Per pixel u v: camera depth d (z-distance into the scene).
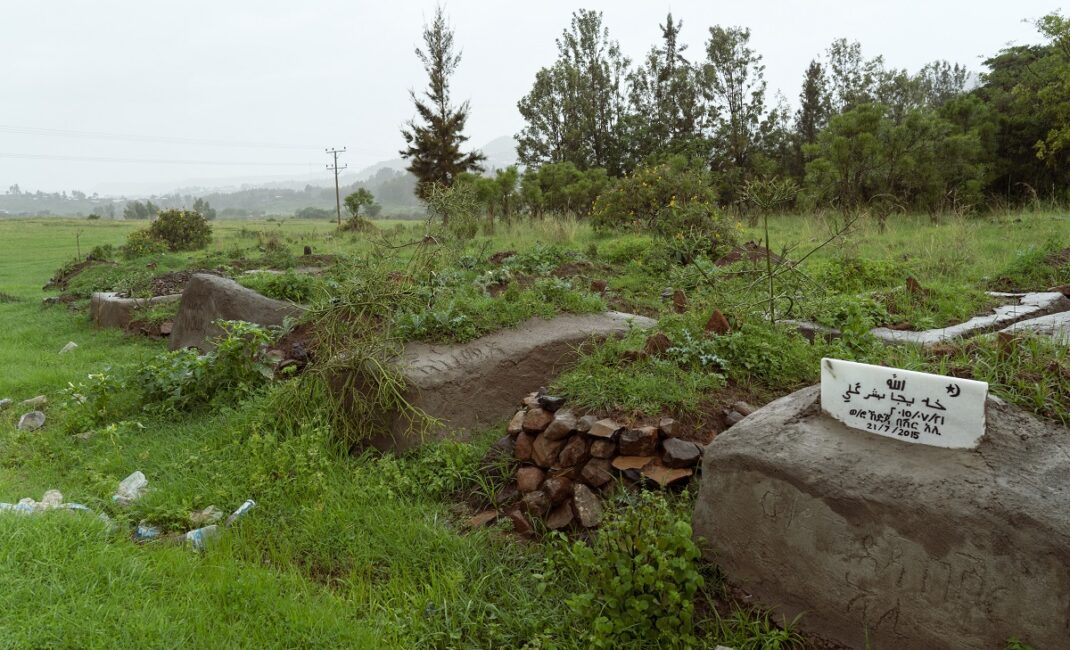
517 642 3.15
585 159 34.00
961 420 2.78
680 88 32.69
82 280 14.12
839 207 17.73
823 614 3.00
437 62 33.72
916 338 5.82
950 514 2.63
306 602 3.36
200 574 3.56
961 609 2.63
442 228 7.05
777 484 3.11
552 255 10.69
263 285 9.13
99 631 2.97
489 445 4.84
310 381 5.36
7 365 8.18
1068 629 2.42
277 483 4.47
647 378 4.43
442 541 3.81
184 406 6.20
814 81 33.03
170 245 21.72
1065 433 2.83
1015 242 11.45
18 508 4.05
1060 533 2.42
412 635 3.14
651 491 3.82
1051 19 19.91
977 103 21.95
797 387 4.79
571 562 3.50
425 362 5.25
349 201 30.48
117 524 4.14
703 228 11.46
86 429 5.91
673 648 2.95
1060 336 4.42
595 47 34.69
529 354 5.53
